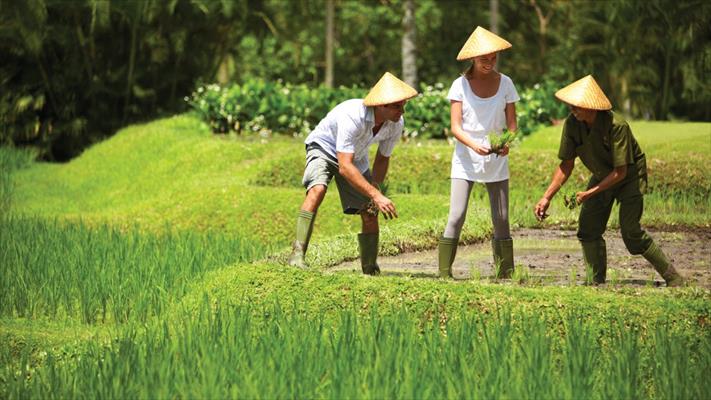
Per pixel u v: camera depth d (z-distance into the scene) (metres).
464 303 9.74
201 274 12.59
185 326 9.32
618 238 14.62
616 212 15.76
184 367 8.39
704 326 9.24
